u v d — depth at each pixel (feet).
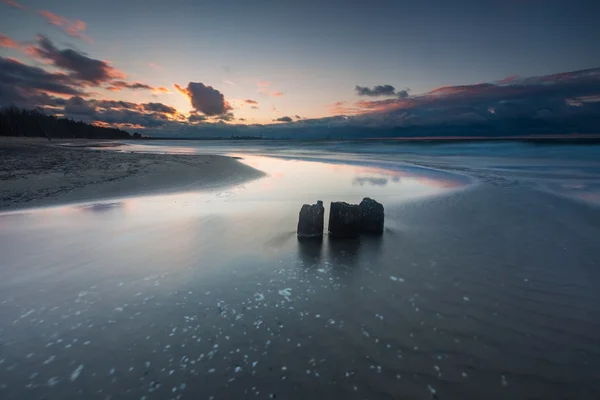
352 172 64.59
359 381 9.67
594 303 13.99
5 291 15.07
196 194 38.88
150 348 11.12
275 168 72.90
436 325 12.40
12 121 400.47
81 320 12.76
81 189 40.37
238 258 19.02
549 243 21.61
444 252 19.99
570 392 9.30
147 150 150.61
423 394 9.21
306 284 15.76
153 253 19.79
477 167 74.74
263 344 11.30
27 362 10.50
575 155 113.09
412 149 165.27
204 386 9.50
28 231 24.26
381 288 15.37
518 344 11.34
